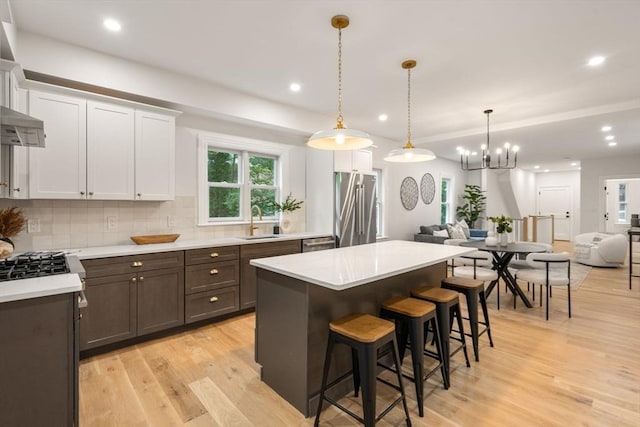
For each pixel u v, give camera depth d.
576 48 2.69
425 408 1.94
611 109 4.07
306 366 1.88
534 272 3.76
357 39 2.59
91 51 2.78
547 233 10.23
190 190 3.76
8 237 2.47
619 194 9.04
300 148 4.89
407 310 1.96
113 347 2.73
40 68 2.55
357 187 4.80
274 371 2.12
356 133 2.23
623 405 1.96
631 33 2.45
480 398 2.04
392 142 6.30
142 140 3.09
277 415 1.89
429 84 3.48
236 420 1.84
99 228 3.12
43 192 2.58
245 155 4.29
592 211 7.87
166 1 2.13
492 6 2.14
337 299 2.05
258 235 4.26
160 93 3.16
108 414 1.89
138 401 2.01
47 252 2.59
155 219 3.50
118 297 2.69
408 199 7.02
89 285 2.55
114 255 2.66
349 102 4.09
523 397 2.05
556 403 1.98
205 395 2.08
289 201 4.68
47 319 1.49
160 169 3.21
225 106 3.63
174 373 2.35
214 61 3.00
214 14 2.27
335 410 1.95
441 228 7.01
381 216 6.22
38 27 2.44
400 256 2.51
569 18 2.26
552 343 2.84
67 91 2.66
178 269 3.04
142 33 2.53
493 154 7.18
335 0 2.11
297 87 3.62
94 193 2.82
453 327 3.23
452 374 2.33
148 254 2.85
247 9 2.21
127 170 3.00
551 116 4.56
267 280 2.17
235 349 2.75
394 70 3.15
